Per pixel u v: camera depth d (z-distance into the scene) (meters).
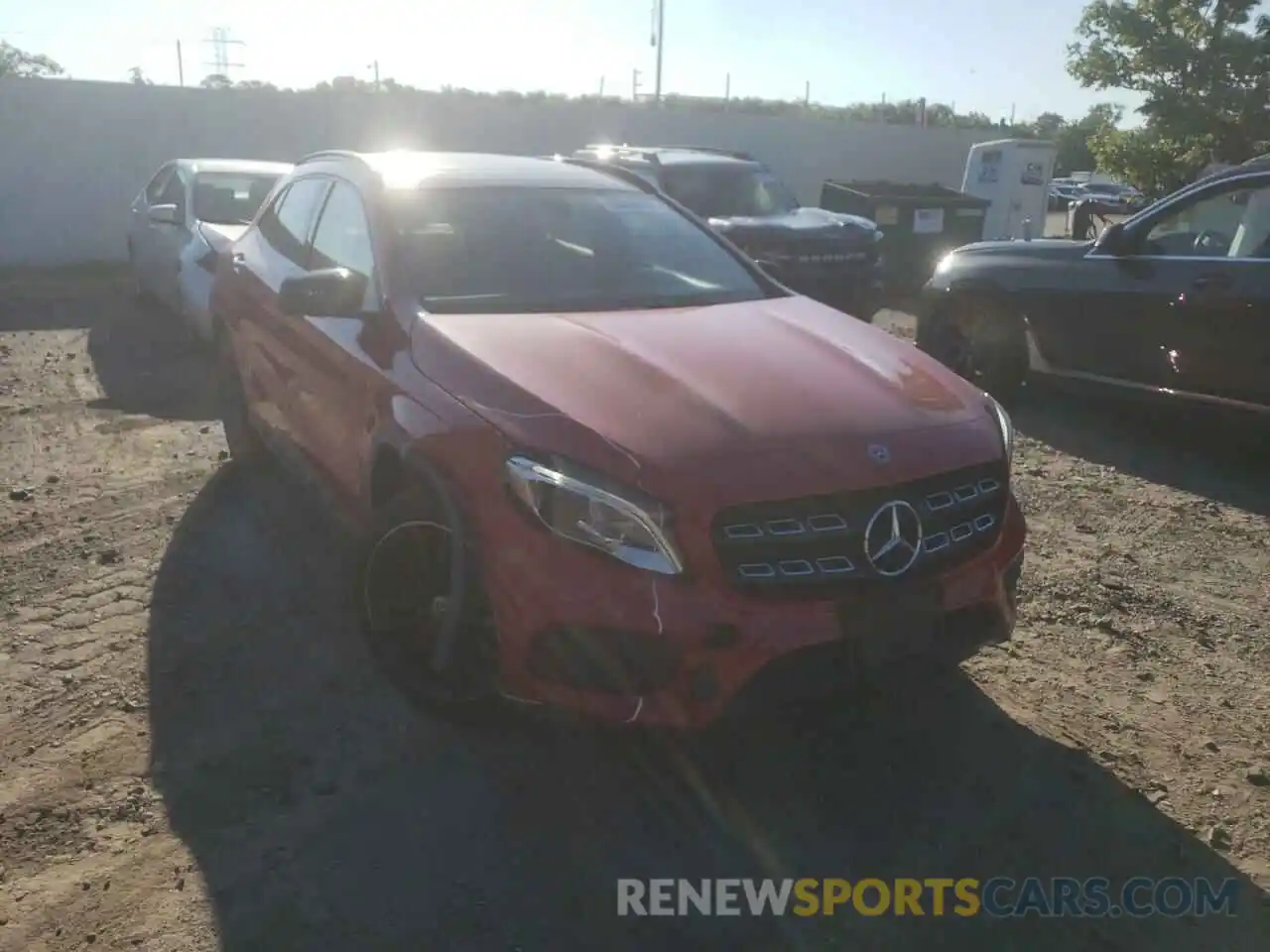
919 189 15.61
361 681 3.98
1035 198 17.75
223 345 5.98
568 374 3.46
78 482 6.07
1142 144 18.75
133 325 10.92
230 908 2.88
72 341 10.12
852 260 11.12
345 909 2.89
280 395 5.03
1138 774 3.56
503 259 4.38
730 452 3.10
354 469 4.14
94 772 3.44
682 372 3.52
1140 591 4.93
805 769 3.54
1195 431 7.43
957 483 3.36
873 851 3.18
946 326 8.39
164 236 10.46
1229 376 6.45
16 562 4.99
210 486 5.97
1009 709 3.91
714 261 4.83
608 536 3.03
